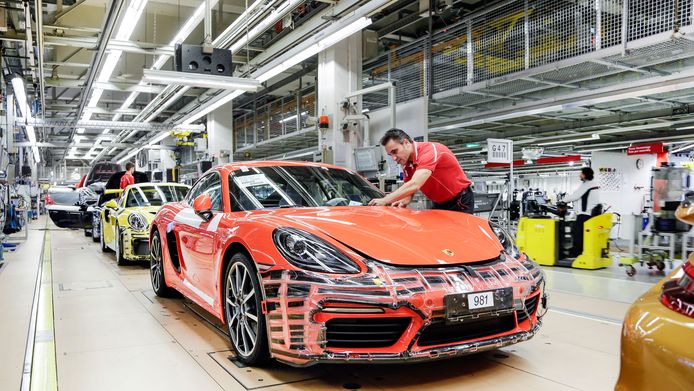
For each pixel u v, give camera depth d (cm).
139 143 2416
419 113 774
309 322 221
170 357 286
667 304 95
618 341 319
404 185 343
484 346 234
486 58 856
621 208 1288
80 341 319
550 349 302
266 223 265
